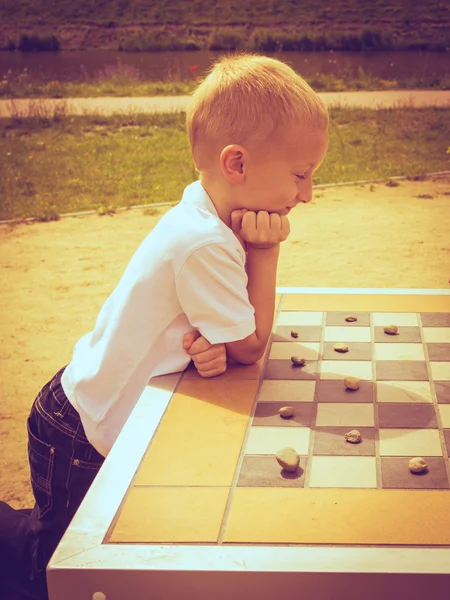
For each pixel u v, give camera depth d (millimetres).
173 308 1505
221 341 1442
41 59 26703
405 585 923
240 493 1089
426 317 1757
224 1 34750
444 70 20828
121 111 13883
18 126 12406
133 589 962
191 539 996
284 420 1296
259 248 1562
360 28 31234
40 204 7297
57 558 974
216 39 29016
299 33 29219
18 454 3062
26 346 4125
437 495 1066
